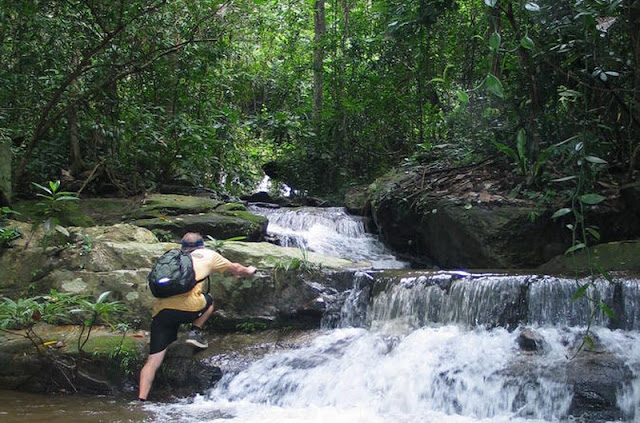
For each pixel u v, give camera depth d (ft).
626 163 28.89
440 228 29.68
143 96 37.65
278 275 24.41
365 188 40.34
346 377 19.72
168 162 37.60
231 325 23.82
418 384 18.83
